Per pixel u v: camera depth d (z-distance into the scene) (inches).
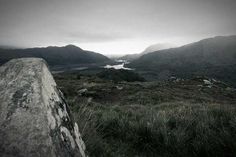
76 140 95.4
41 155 68.1
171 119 227.1
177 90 1272.1
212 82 1676.9
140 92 1031.6
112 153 146.9
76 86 1245.7
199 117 223.5
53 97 94.8
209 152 151.2
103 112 276.7
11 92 81.6
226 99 1124.5
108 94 1022.4
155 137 179.2
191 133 184.7
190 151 160.7
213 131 172.1
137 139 181.6
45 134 72.0
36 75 89.3
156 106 480.7
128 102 824.3
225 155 146.5
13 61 97.3
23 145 68.8
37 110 76.3
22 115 74.7
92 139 145.9
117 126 211.0
